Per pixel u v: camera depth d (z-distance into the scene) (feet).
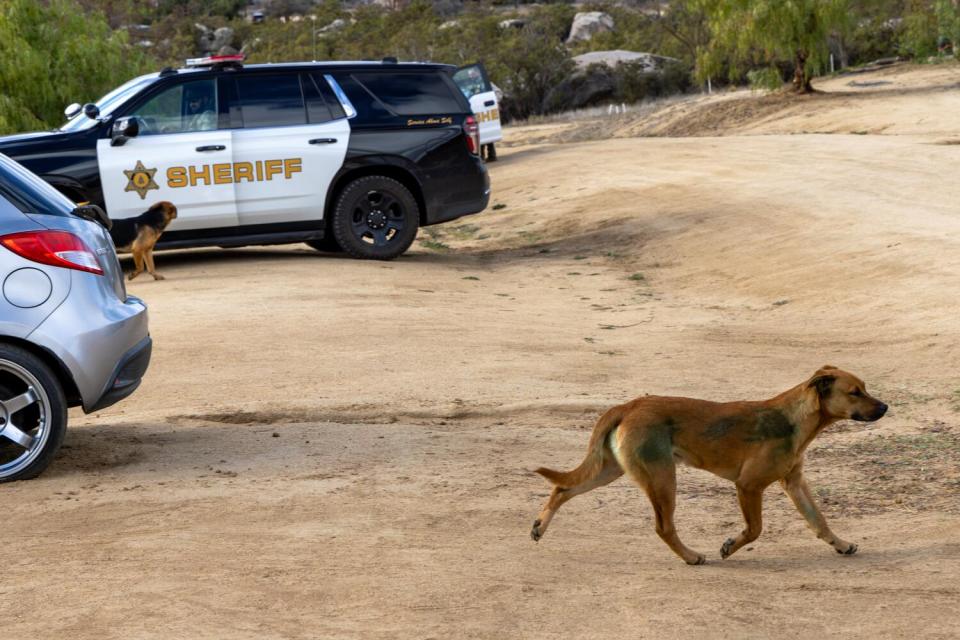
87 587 18.21
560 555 20.34
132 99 58.23
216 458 27.30
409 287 54.44
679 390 34.94
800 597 17.93
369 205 62.28
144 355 27.55
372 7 449.89
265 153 59.57
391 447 28.43
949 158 95.35
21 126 101.86
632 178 99.60
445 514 22.89
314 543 20.72
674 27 295.28
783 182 87.04
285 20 478.18
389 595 17.85
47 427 25.36
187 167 58.34
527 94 250.16
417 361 38.24
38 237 25.46
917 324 43.09
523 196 102.01
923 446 28.37
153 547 20.40
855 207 72.54
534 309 51.16
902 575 19.02
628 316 50.14
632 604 17.56
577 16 379.35
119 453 27.78
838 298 50.21
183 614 16.93
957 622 16.56
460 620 16.79
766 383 35.99
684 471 27.25
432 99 63.00
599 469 20.16
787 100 169.37
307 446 28.48
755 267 60.08
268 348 39.65
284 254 66.64
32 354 25.30
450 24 374.43
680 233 72.79
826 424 19.81
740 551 21.02
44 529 21.72
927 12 200.44
